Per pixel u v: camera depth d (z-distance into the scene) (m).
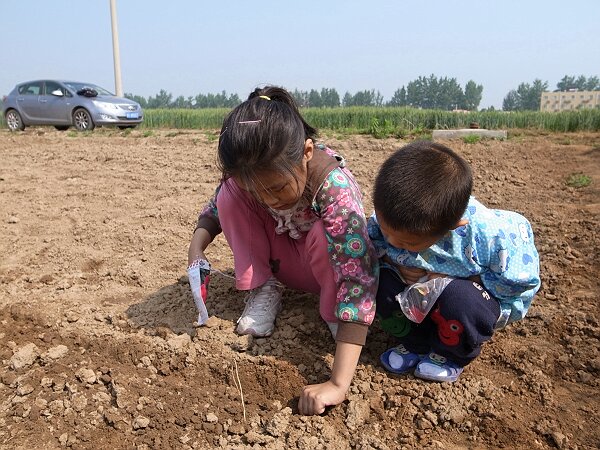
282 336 2.23
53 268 3.18
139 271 3.03
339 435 1.76
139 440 1.78
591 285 2.63
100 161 6.67
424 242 1.67
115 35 17.53
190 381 2.04
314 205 1.93
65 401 1.95
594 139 8.11
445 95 102.88
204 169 5.83
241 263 2.21
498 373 2.03
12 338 2.38
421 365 1.98
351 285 1.86
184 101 84.06
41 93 13.32
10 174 5.90
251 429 1.81
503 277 1.78
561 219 3.63
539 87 103.75
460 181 1.61
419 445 1.72
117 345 2.23
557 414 1.81
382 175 1.67
